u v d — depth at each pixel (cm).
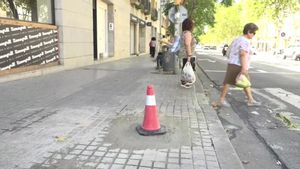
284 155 502
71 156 434
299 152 516
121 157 437
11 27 1021
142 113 655
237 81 816
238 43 785
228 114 753
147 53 4022
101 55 2106
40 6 1274
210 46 10038
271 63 2900
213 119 644
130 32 3108
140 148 470
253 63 2805
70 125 561
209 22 4084
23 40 1091
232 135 596
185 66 1029
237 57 798
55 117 607
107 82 1080
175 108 722
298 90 1149
